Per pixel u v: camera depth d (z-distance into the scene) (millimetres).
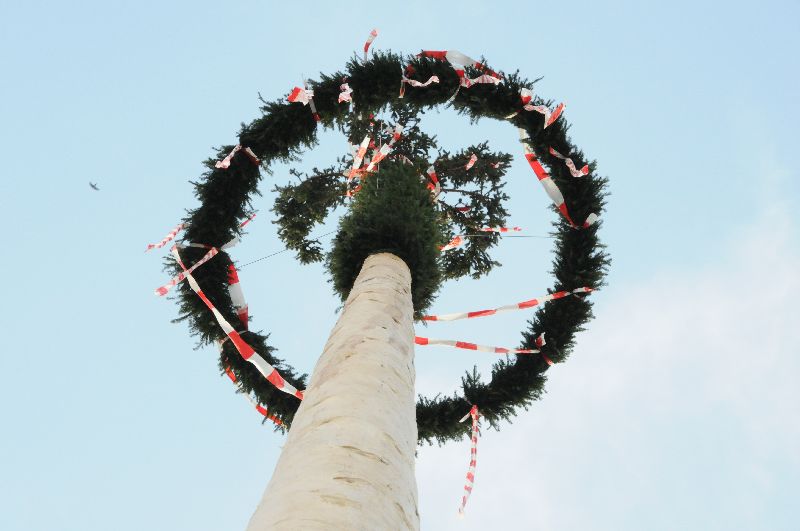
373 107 9234
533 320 9102
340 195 11531
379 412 3396
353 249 7867
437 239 8281
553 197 9086
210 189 8500
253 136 8562
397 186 8562
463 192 11617
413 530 2740
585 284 8867
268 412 8539
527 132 9266
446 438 9031
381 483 2766
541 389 8914
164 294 7641
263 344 8477
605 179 9000
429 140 11680
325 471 2721
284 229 11492
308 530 2289
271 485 2836
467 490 7980
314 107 8703
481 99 8992
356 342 4355
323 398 3527
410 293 6414
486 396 8820
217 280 8438
